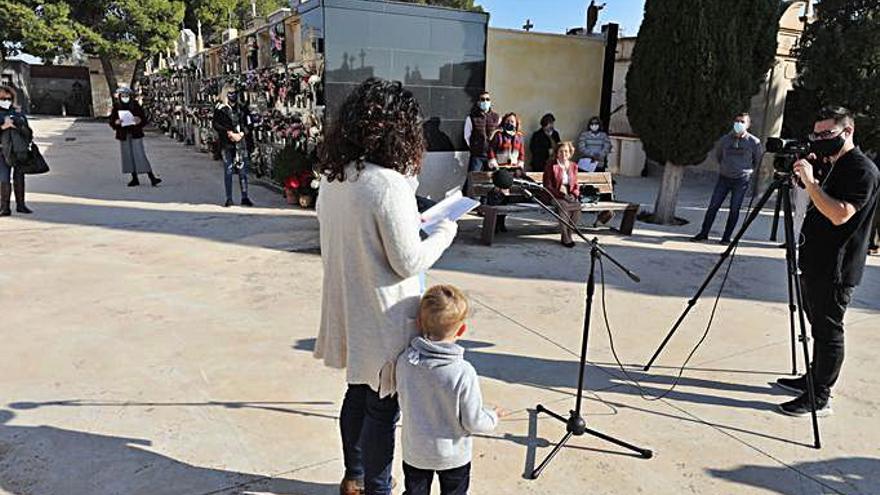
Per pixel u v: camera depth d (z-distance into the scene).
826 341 3.29
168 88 21.73
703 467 2.91
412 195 2.09
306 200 8.82
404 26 8.56
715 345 4.34
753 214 3.57
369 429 2.29
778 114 11.43
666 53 7.82
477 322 4.68
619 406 3.47
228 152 8.73
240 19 33.66
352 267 2.12
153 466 2.79
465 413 2.14
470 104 9.30
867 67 9.80
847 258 3.17
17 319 4.47
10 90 7.66
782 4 8.15
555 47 10.07
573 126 10.56
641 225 8.51
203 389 3.51
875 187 3.07
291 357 3.95
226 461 2.85
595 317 4.85
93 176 11.51
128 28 29.06
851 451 3.06
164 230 7.34
